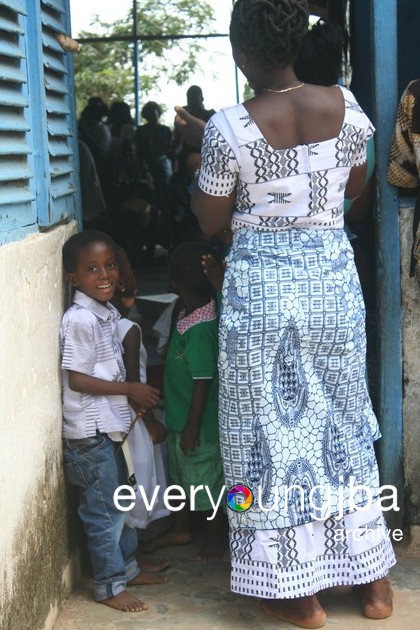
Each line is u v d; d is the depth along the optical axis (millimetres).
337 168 2619
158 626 2811
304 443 2701
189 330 3203
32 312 2506
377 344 3334
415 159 3010
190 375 3232
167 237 9758
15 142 2467
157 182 9625
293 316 2627
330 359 2699
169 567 3240
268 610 2852
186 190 9344
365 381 2830
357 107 2648
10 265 2273
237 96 13086
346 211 3074
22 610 2363
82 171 6488
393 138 3068
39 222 2725
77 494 3135
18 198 2441
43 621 2615
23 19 2623
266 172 2572
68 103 3238
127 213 9141
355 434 2793
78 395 2881
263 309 2623
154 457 3262
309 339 2656
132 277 3248
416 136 2973
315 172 2588
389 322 3221
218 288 3102
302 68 3010
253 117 2549
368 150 3062
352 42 4539
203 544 3422
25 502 2402
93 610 2904
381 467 3305
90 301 2914
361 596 2908
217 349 3191
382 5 3084
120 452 2994
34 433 2516
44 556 2633
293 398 2676
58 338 2852
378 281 3217
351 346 2703
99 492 2893
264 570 2719
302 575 2727
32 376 2502
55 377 2803
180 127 2998
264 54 2533
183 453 3260
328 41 3008
